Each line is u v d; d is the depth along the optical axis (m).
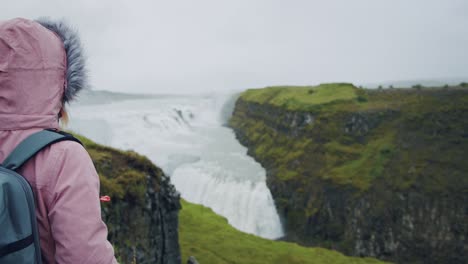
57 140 1.91
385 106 76.75
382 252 57.78
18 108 1.90
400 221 58.53
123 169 18.72
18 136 1.89
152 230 19.31
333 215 63.47
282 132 88.06
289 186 69.56
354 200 62.25
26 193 1.75
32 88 1.93
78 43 2.22
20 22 1.98
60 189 1.81
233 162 80.75
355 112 75.44
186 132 105.56
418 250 56.09
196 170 72.69
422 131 68.31
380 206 60.12
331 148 73.19
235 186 67.12
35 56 1.94
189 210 42.59
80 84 2.23
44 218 1.85
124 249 16.48
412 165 63.12
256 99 114.06
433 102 72.12
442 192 57.97
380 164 65.69
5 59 1.89
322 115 79.81
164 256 20.62
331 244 61.03
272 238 62.72
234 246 33.44
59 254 1.81
